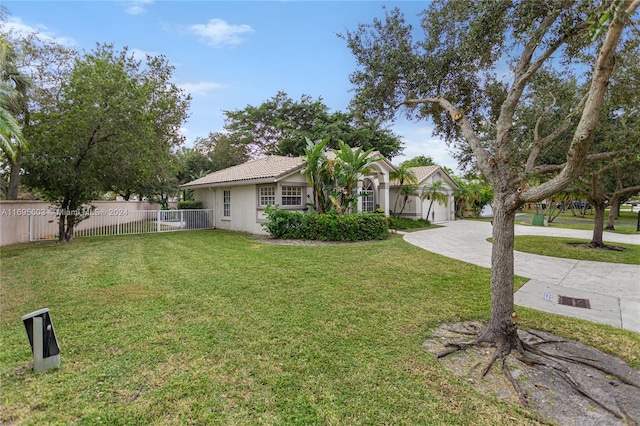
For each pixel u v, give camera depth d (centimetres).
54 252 1008
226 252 1010
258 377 322
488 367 337
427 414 271
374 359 359
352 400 289
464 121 441
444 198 2211
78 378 316
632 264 892
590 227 2003
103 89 1161
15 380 311
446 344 388
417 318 478
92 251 1030
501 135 389
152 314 483
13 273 727
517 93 393
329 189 1372
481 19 418
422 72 516
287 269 776
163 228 1689
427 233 1608
